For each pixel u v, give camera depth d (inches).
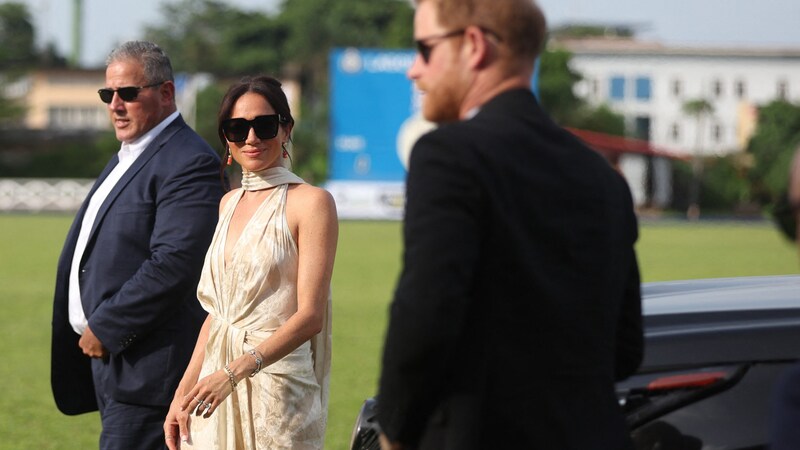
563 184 200.1
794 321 261.9
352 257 1873.8
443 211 188.5
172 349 358.0
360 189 3262.8
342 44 7194.9
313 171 4778.5
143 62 371.6
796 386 152.8
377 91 3223.4
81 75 6018.7
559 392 196.9
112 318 350.9
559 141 205.0
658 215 4591.5
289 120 316.5
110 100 371.6
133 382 356.5
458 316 186.5
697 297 296.7
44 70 6003.9
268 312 302.5
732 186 4938.5
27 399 689.6
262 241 303.9
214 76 4825.3
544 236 196.7
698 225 3587.6
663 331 263.0
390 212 3270.2
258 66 7313.0
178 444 315.0
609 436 201.2
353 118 3238.2
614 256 207.0
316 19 7253.9
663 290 329.4
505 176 193.3
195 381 315.0
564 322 197.3
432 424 196.5
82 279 369.1
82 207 380.2
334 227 305.6
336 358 839.1
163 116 376.2
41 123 5999.0
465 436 193.0
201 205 358.6
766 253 2058.3
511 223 192.5
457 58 206.7
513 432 194.2
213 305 309.7
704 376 255.0
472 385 193.6
